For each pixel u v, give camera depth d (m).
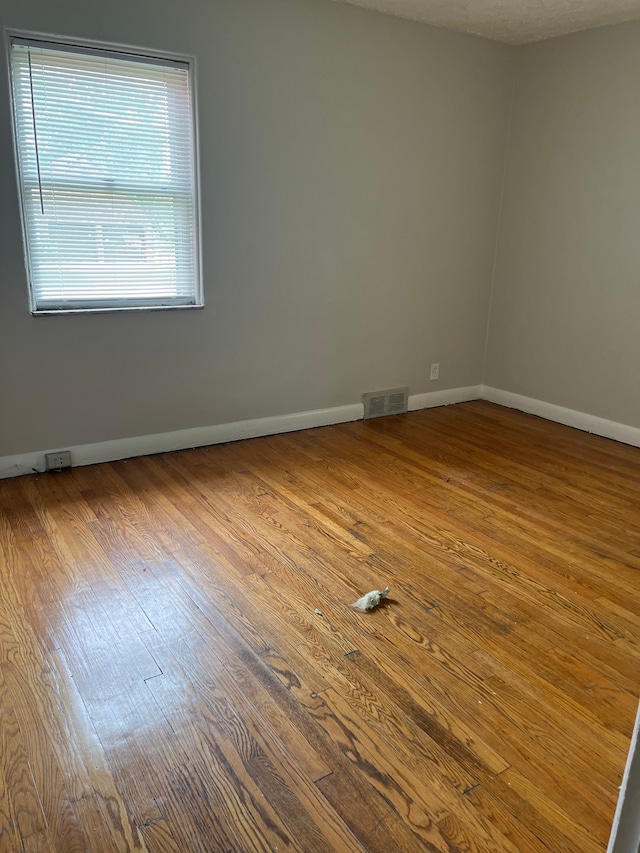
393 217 4.16
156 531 2.74
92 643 2.02
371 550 2.64
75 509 2.93
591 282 4.15
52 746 1.62
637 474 3.56
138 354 3.45
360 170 3.93
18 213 2.95
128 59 3.06
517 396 4.79
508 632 2.14
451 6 3.57
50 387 3.24
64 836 1.39
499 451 3.88
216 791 1.50
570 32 3.99
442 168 4.29
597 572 2.53
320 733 1.69
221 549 2.61
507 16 3.72
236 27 3.28
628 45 3.71
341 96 3.72
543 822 1.45
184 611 2.20
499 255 4.75
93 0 2.89
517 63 4.38
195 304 3.59
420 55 3.95
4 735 1.65
